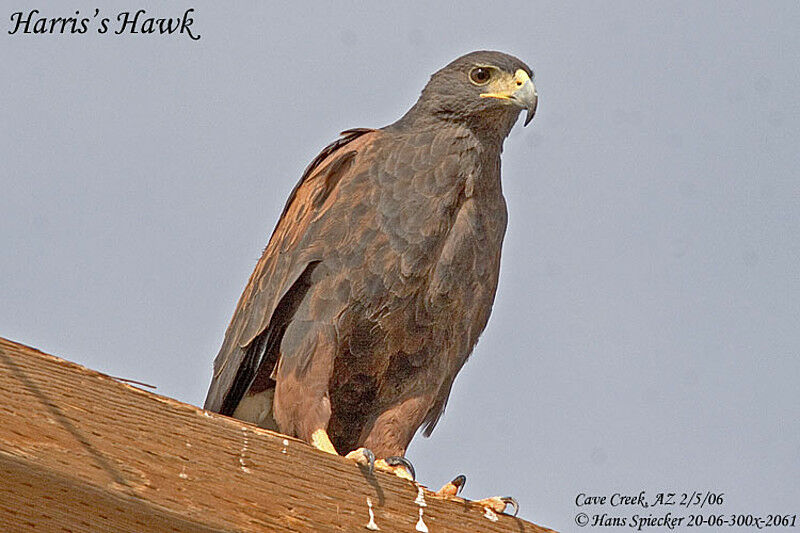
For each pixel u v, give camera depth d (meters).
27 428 6.86
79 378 7.12
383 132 11.74
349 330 11.10
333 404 11.56
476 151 11.64
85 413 7.06
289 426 10.88
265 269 11.50
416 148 11.52
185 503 7.21
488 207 11.62
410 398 11.59
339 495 7.83
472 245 11.41
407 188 11.31
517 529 8.37
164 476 7.20
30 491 6.96
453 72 12.01
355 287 11.05
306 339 10.94
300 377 10.88
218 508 7.31
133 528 7.26
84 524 7.20
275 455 7.66
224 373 11.47
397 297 11.15
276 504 7.55
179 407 7.40
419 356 11.44
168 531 7.29
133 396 7.25
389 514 7.98
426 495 8.18
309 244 11.12
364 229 11.15
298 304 11.17
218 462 7.42
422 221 11.24
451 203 11.38
